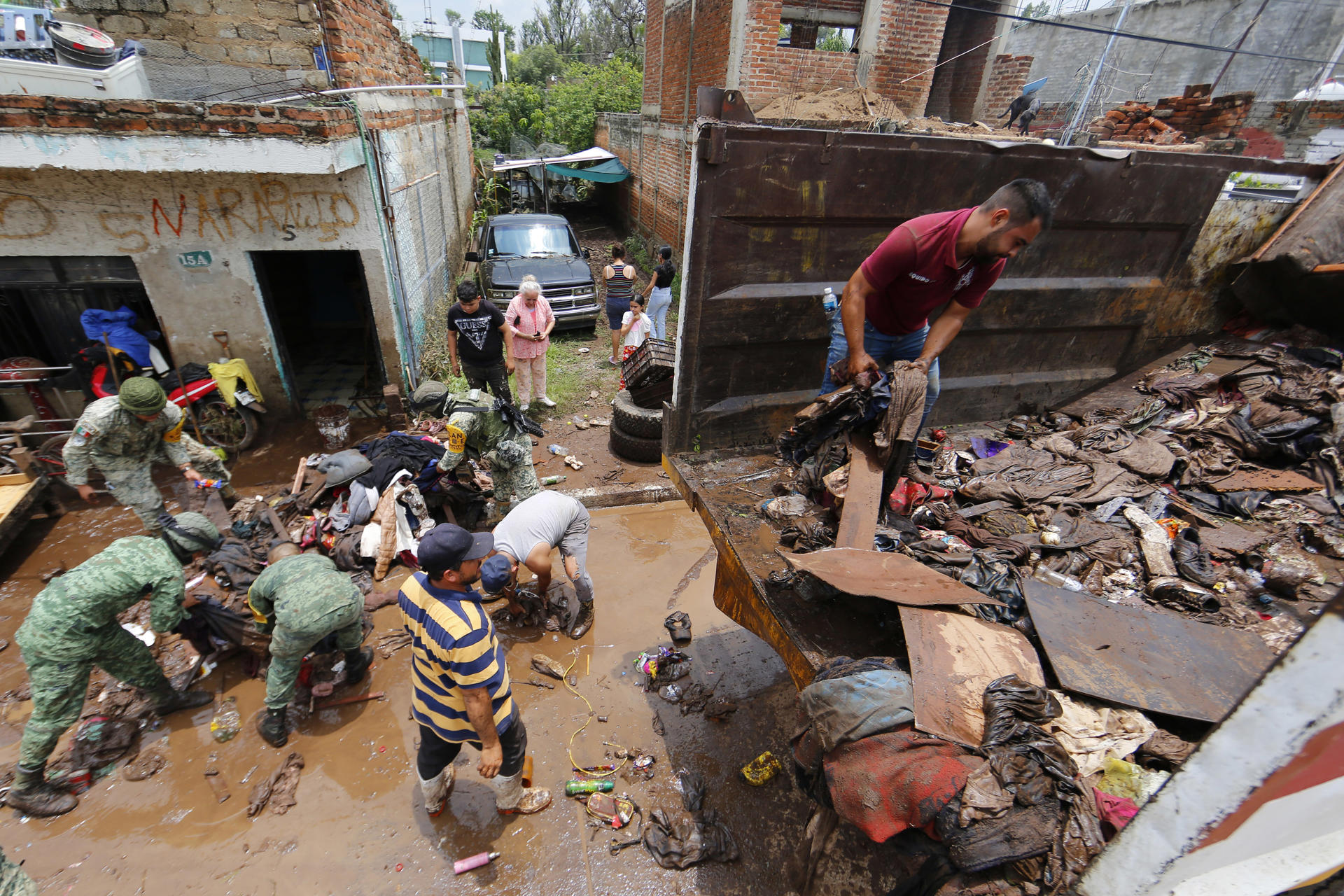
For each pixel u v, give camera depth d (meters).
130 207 5.37
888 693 1.81
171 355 6.06
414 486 4.80
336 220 5.90
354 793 3.12
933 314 3.55
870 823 1.63
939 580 2.26
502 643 4.08
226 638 3.65
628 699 3.69
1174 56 9.89
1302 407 3.58
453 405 4.72
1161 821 1.06
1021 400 4.19
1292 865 1.01
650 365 5.88
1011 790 1.52
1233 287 4.29
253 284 5.94
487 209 17.45
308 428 6.57
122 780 3.15
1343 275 3.78
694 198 2.75
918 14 8.85
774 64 8.89
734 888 2.75
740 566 2.61
